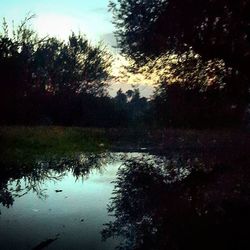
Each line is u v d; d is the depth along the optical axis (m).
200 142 19.88
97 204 7.99
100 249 5.46
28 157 14.64
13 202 8.19
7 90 28.78
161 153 17.22
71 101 36.09
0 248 5.44
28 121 31.16
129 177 11.26
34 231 6.21
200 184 9.95
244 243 5.66
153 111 27.44
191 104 14.90
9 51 28.94
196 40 12.73
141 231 6.22
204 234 6.05
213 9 12.11
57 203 8.12
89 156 15.96
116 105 39.47
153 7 13.20
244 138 20.12
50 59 39.19
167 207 7.62
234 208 7.47
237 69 13.06
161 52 13.68
